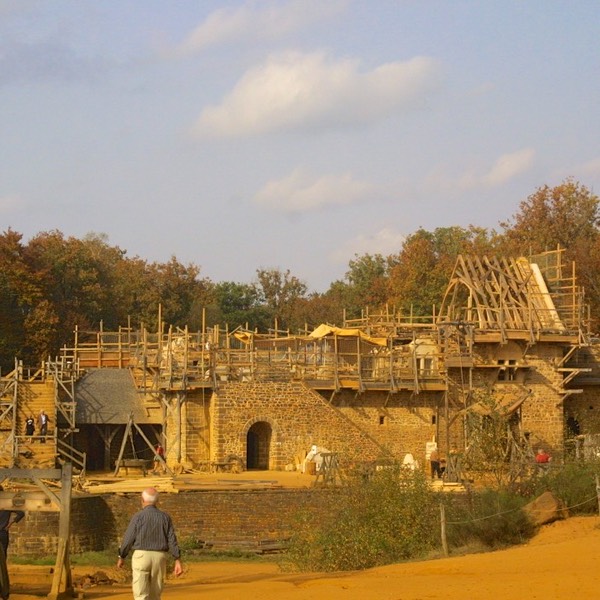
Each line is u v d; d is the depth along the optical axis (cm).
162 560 2064
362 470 4034
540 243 9562
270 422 6009
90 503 4766
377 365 6294
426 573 2756
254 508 4997
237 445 5944
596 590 2241
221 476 5619
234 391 5975
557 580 2383
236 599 2380
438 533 3534
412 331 6650
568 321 6494
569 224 9850
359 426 6131
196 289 11662
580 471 3950
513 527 3462
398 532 3569
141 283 10944
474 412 5466
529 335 6269
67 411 6062
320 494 5009
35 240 10000
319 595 2347
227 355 6075
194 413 6019
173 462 6009
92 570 3656
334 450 6066
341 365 6169
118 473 5684
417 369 6228
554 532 3434
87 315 9962
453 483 4634
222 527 4969
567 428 6500
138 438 6512
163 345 6656
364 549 3503
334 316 11706
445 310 9612
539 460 4962
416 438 6194
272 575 3291
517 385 6322
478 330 6259
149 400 6294
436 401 6234
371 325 6644
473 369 6272
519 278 6500
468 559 2916
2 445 5569
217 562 4391
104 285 10500
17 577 3197
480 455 4181
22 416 5969
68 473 2738
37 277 8506
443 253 10731
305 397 6072
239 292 12800
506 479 4119
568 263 8800
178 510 4947
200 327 11112
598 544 2962
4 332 8256
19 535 4503
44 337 8400
